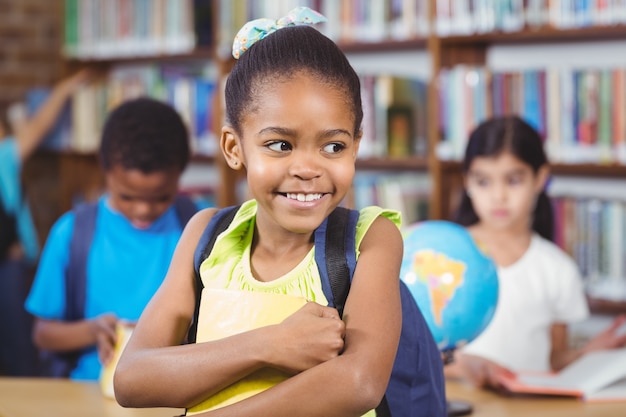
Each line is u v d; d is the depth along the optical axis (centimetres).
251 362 126
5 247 462
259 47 131
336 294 135
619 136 347
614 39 377
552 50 397
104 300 267
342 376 125
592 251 358
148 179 258
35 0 533
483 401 218
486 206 292
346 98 128
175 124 263
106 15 502
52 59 540
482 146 289
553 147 360
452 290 189
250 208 146
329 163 127
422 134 410
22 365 465
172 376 130
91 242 268
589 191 394
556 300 296
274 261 140
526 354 289
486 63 407
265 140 126
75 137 514
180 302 143
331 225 139
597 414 204
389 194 399
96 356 262
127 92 488
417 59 434
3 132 515
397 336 132
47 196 541
